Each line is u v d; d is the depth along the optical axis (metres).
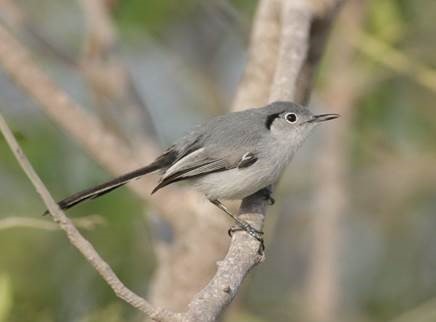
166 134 14.37
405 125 13.91
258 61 10.13
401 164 13.86
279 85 9.48
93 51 11.29
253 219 9.05
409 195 14.28
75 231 5.77
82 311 11.52
